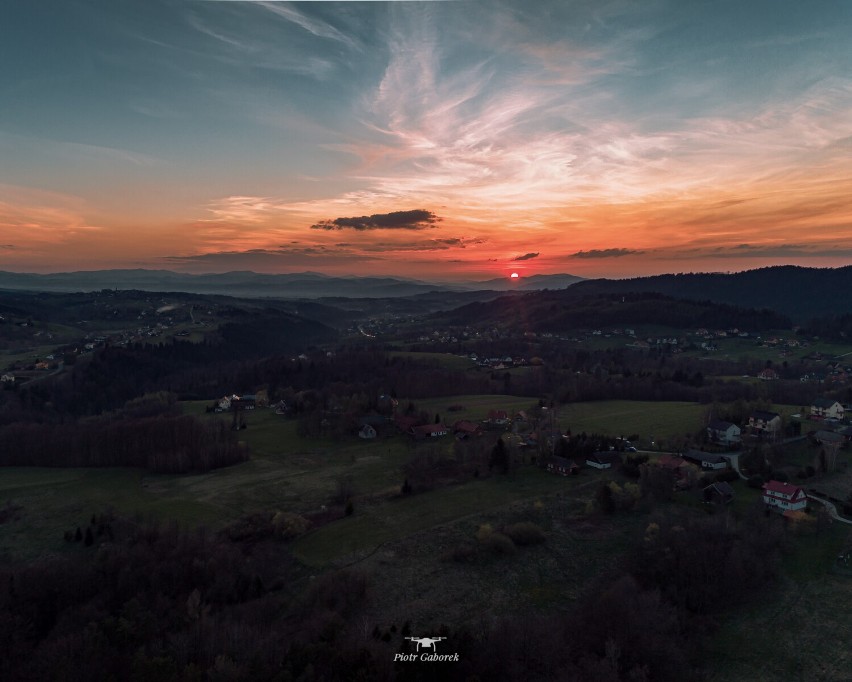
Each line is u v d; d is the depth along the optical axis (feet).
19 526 300.20
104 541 277.23
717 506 293.64
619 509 298.76
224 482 366.43
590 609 201.05
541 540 268.00
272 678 155.02
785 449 370.32
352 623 203.00
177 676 155.94
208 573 233.96
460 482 351.25
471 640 178.60
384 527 288.10
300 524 286.46
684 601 212.84
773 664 181.16
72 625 197.06
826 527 265.95
